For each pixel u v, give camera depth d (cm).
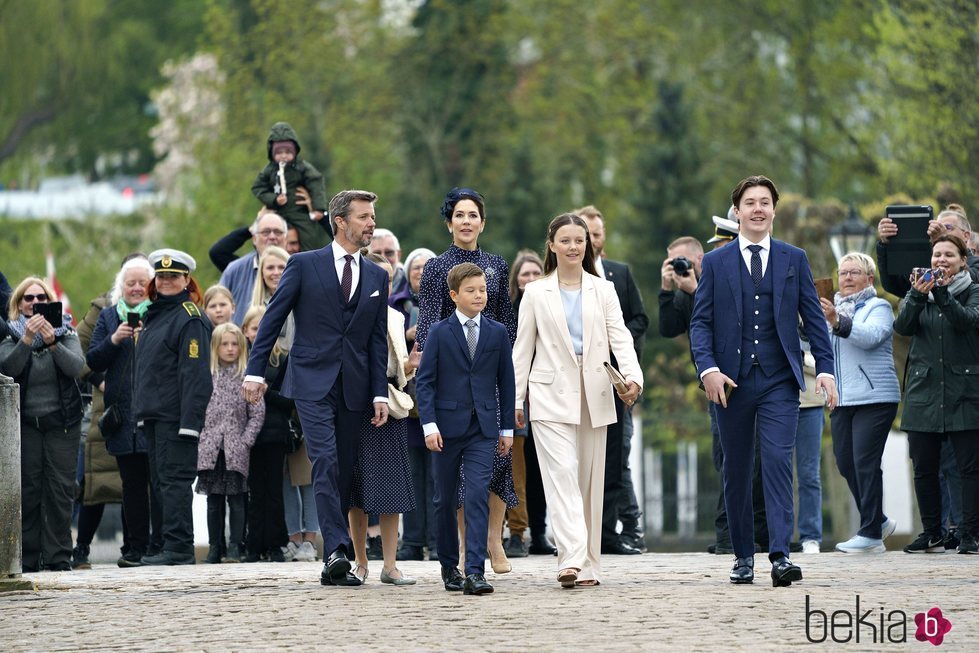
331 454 2928
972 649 2247
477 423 2886
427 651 2239
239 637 2395
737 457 2869
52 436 3688
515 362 2923
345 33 13000
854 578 2986
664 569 3250
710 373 2823
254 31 12056
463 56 13325
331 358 2964
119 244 12038
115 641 2400
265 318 2977
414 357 3086
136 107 18688
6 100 16175
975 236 3866
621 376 2888
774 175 12925
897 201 8100
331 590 2881
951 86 8006
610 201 13362
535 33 13800
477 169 13112
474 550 2822
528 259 3888
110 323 3894
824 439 7469
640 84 13762
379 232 4078
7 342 3709
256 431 3762
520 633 2373
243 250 10131
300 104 12088
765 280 2850
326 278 2984
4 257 11544
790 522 2822
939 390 3597
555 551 3925
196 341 3744
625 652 2208
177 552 3728
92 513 4009
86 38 16738
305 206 4281
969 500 3588
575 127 13562
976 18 8012
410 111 13225
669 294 3856
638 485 7675
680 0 13688
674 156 12538
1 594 2933
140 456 3862
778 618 2477
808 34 12281
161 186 13300
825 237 8562
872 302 3778
